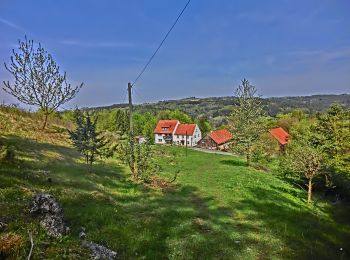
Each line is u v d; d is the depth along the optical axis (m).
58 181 17.05
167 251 11.02
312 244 13.79
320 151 26.73
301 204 23.33
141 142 27.78
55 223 9.75
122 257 9.80
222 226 14.82
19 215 9.69
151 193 20.30
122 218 13.52
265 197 22.41
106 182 20.83
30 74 29.88
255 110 38.28
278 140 53.09
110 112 76.31
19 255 7.50
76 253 8.60
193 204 19.02
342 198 28.53
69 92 32.28
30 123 35.62
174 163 40.75
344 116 36.84
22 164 18.69
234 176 30.64
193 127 102.94
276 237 13.99
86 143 22.88
